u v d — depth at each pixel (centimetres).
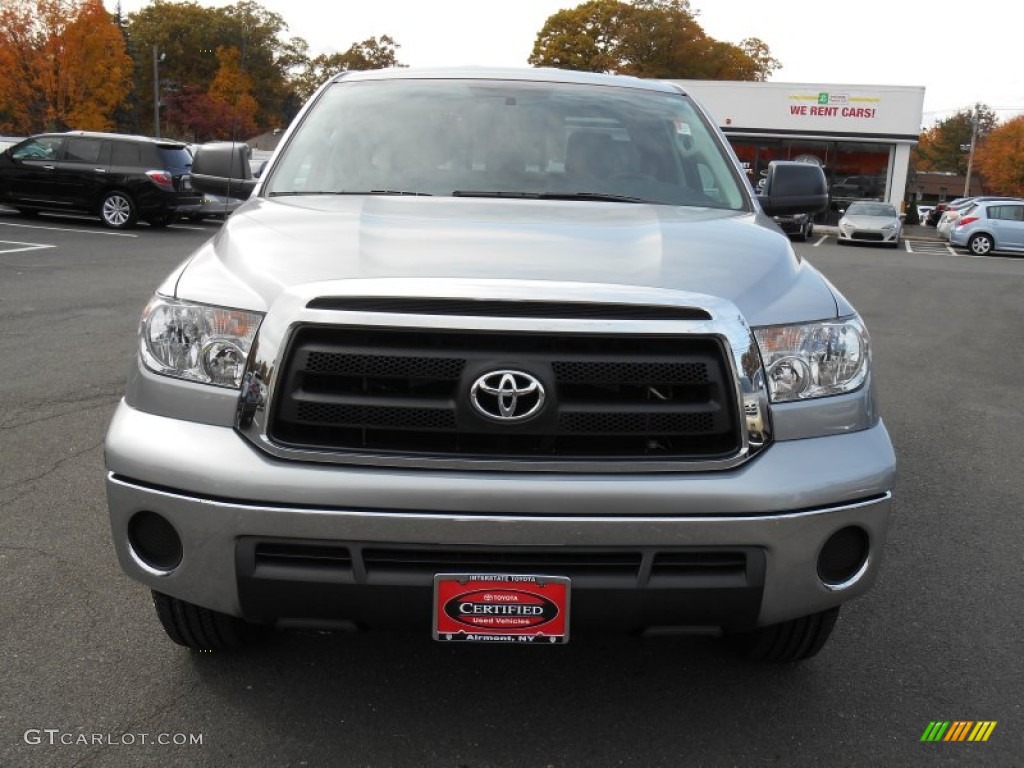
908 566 387
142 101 8088
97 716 263
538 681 288
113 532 246
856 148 3747
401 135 366
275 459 228
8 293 1008
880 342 981
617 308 228
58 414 558
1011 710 279
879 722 271
